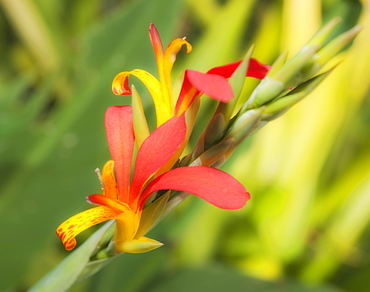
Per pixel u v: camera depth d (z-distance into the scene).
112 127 0.59
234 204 0.55
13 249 0.93
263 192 1.14
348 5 0.84
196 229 1.10
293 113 1.12
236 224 1.16
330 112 1.12
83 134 0.95
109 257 0.60
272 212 1.15
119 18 1.10
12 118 1.04
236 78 0.57
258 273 1.17
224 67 0.58
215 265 1.01
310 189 1.14
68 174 0.95
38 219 0.94
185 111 0.58
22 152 0.92
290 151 1.13
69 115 0.96
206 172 0.56
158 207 0.58
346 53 1.06
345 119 1.17
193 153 0.58
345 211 1.18
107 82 0.99
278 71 0.57
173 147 0.57
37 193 0.93
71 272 0.61
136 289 0.99
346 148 1.36
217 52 1.19
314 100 1.12
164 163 0.57
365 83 1.11
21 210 0.93
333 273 1.17
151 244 0.59
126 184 0.59
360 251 1.24
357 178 1.20
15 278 0.94
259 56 1.24
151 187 0.57
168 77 0.59
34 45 1.41
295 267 1.18
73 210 0.95
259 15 1.54
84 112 0.96
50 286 0.61
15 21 1.39
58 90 1.29
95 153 0.96
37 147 0.93
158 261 1.00
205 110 1.18
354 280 1.15
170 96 0.60
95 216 0.58
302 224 1.15
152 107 1.02
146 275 1.00
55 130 0.95
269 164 1.14
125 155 0.59
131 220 0.58
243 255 1.18
